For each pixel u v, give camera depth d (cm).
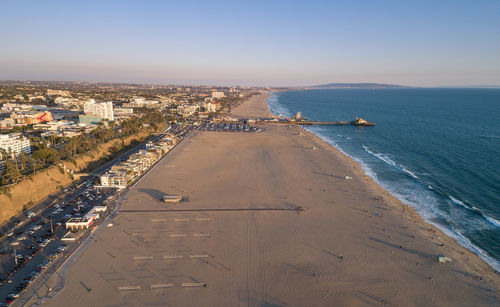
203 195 13012
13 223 10150
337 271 7994
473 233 10106
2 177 11994
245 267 8112
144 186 14000
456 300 7031
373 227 10350
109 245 9056
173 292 7144
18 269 7775
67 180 14200
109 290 7162
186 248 8969
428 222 10838
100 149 18550
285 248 9025
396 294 7181
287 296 7056
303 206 11950
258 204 12131
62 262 8175
